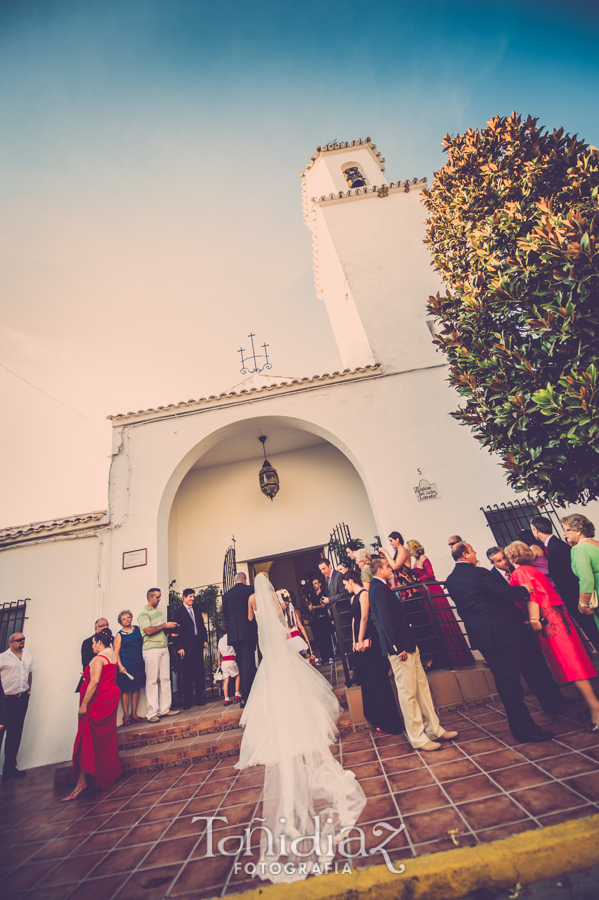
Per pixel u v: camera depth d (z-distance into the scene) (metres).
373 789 3.27
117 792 4.53
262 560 10.37
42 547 7.67
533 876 2.20
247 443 10.42
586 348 4.23
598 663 5.23
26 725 6.53
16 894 2.76
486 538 7.44
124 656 6.39
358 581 4.82
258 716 4.48
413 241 10.95
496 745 3.63
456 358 5.61
